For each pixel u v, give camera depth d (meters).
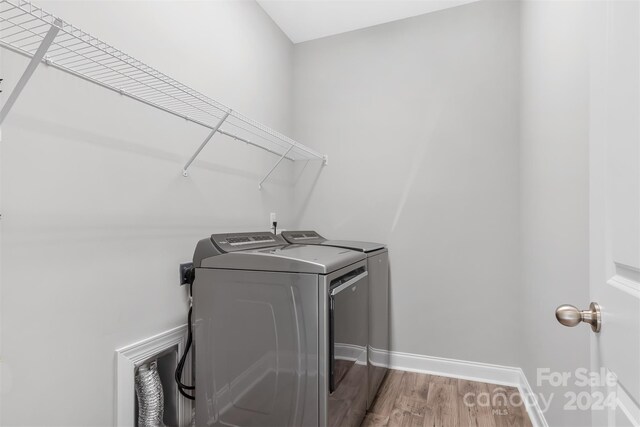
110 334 1.33
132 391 1.41
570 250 1.24
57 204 1.16
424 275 2.48
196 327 1.55
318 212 2.81
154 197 1.55
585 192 1.11
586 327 1.09
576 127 1.19
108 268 1.33
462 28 2.43
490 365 2.30
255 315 1.43
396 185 2.58
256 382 1.43
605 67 0.70
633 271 0.59
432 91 2.50
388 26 2.64
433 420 1.83
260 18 2.44
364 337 1.80
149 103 1.40
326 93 2.82
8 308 1.03
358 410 1.70
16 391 1.05
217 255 1.56
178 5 1.69
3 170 1.02
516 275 2.25
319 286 1.33
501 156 2.30
